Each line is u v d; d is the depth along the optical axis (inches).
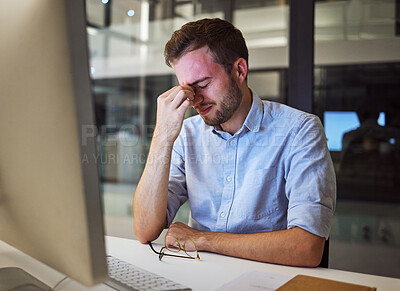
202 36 46.8
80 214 20.3
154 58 170.1
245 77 50.6
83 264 20.6
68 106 19.7
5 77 24.6
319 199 43.1
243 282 31.0
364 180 106.4
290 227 41.2
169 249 43.2
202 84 47.8
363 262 97.2
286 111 51.4
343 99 101.5
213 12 121.4
